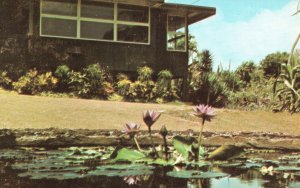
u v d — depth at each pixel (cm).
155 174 298
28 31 1609
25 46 1595
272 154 495
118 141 555
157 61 1778
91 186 246
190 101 1773
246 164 367
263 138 599
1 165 340
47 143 536
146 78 1669
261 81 2331
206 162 373
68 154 434
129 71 1734
